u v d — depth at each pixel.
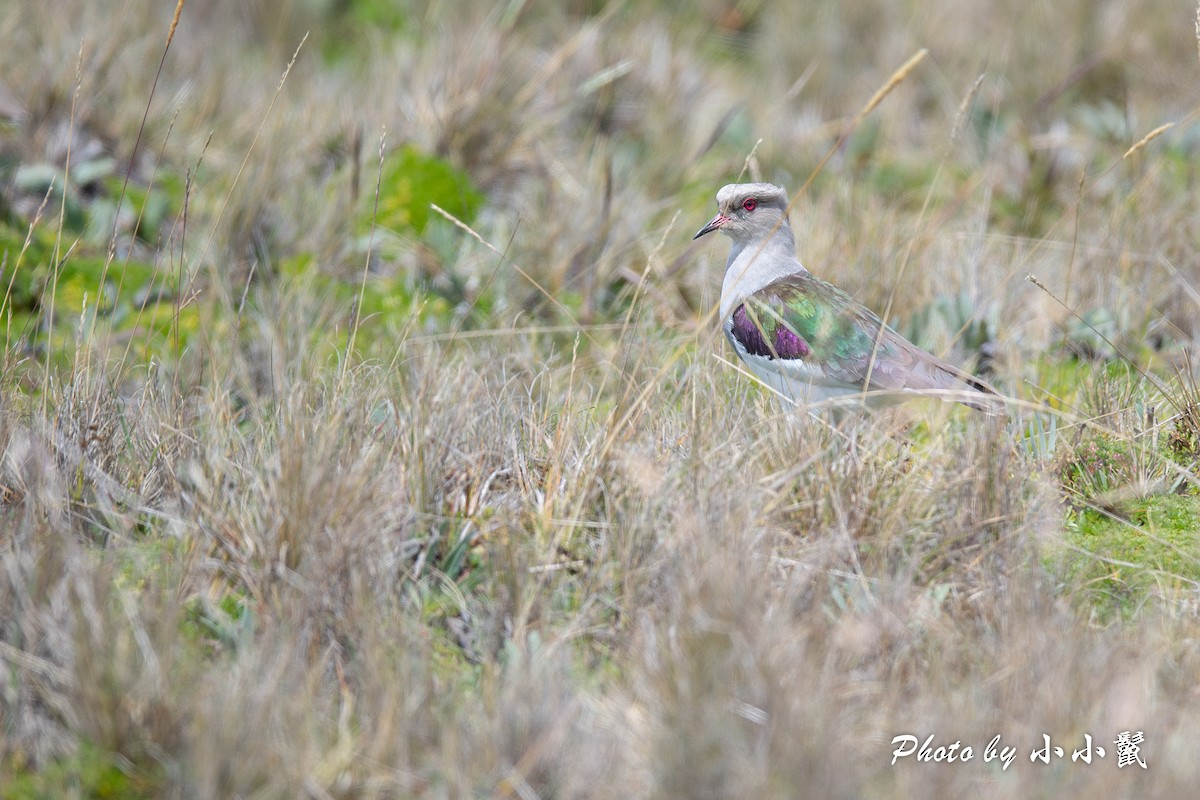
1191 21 19.50
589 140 17.53
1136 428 10.70
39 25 17.36
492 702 7.29
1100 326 12.77
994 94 18.66
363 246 14.37
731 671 7.15
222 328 12.59
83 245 13.94
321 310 13.08
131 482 9.55
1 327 12.34
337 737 7.18
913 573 8.47
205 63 18.33
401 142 16.16
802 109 19.28
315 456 8.68
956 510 9.18
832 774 6.53
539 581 8.45
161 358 11.46
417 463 9.11
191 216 14.44
